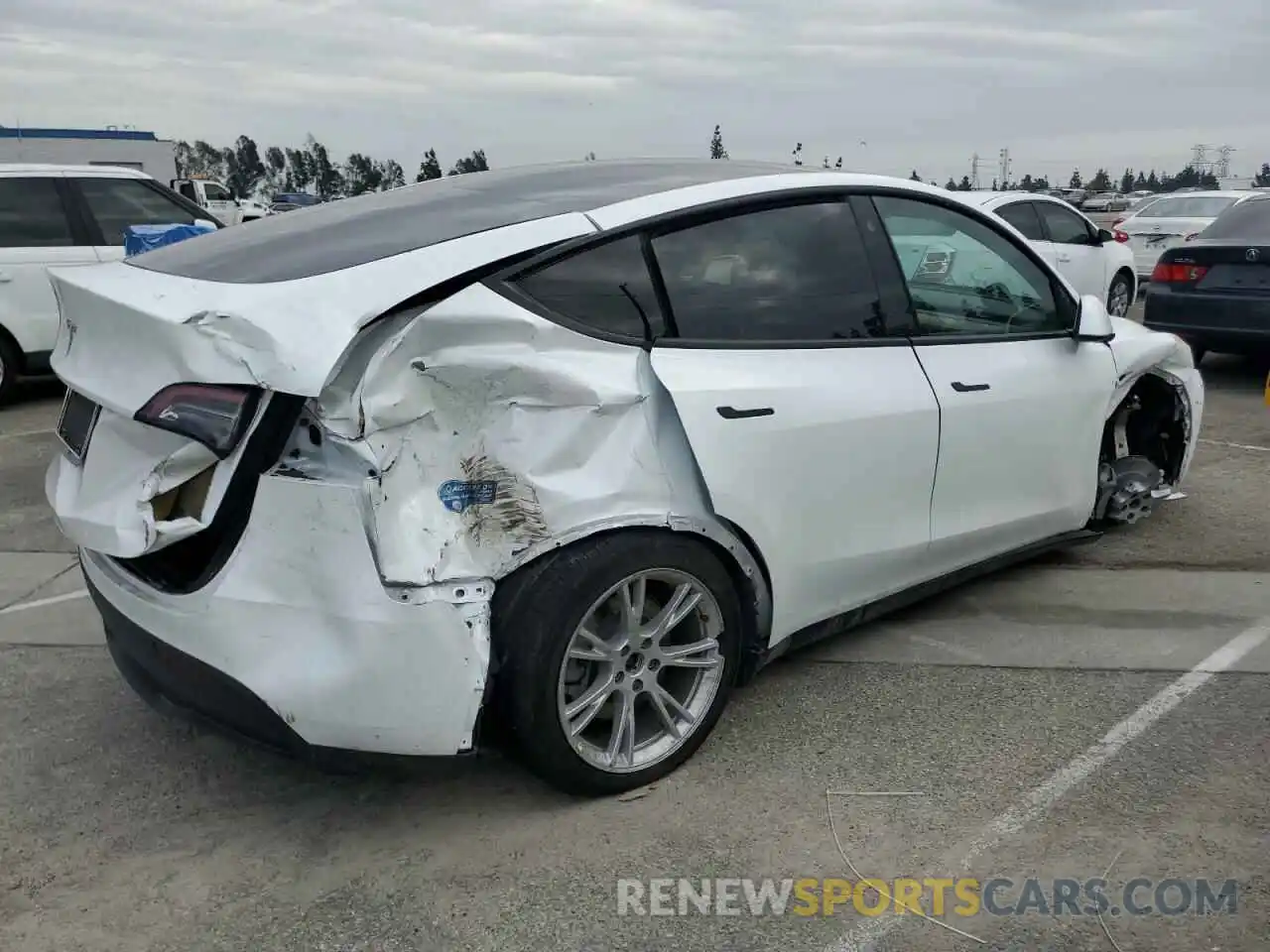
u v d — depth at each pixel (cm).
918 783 307
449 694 259
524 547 269
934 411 361
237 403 246
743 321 321
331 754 262
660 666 303
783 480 318
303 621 253
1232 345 832
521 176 355
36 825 296
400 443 255
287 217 338
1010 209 1111
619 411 286
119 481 271
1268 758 318
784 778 311
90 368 276
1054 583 460
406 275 263
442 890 266
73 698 371
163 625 270
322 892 266
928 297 375
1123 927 247
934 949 242
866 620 375
